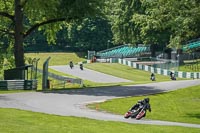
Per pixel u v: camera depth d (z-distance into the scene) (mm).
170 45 71000
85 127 38750
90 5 95250
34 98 67812
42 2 93500
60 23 107062
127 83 106625
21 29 98625
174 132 40688
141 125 43906
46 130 35156
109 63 189625
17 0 97250
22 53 99125
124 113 56938
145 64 179500
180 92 84000
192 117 58188
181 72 150250
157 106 66500
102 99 70375
